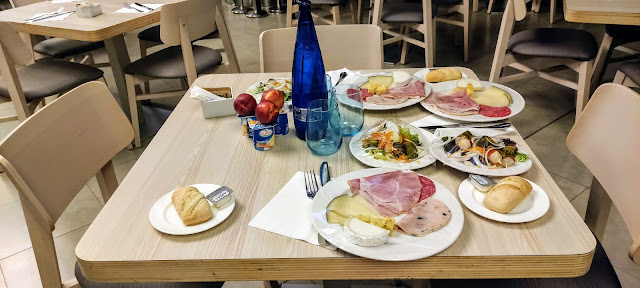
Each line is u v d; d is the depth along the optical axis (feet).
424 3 9.34
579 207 6.59
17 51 6.74
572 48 7.66
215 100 4.12
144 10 7.88
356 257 2.45
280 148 3.63
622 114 3.34
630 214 3.09
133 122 8.39
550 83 10.61
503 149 3.28
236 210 2.89
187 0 7.10
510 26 7.79
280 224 2.73
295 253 2.50
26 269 5.88
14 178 2.85
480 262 2.43
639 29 8.30
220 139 3.80
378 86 4.51
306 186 3.08
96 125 3.79
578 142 3.75
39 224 3.04
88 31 6.79
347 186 3.01
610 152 3.39
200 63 8.03
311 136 3.47
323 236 2.55
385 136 3.57
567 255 2.40
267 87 4.69
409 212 2.71
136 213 2.88
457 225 2.61
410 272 2.48
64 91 7.72
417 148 3.48
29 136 3.15
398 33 11.05
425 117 4.06
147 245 2.60
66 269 5.85
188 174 3.30
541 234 2.56
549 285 3.35
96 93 3.87
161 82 11.69
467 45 11.82
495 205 2.72
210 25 7.85
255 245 2.57
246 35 15.48
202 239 2.64
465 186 3.02
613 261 5.60
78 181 3.50
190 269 2.52
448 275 2.50
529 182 2.93
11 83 6.94
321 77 3.80
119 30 7.13
